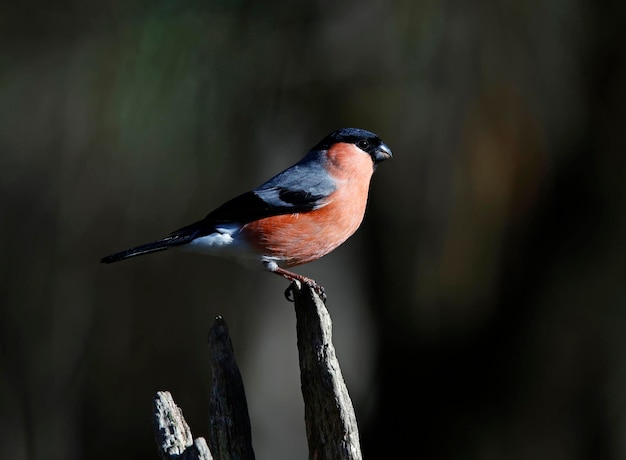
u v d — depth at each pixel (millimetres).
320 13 9492
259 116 9266
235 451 5492
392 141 9359
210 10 8883
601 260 10781
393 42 9219
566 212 10672
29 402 10766
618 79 9656
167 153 8930
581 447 11227
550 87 8977
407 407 12414
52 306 10086
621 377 10805
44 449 10836
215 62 8922
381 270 11320
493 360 11727
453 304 10766
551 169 9375
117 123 8820
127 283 9938
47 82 9375
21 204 9922
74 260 9914
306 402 5676
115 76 8805
